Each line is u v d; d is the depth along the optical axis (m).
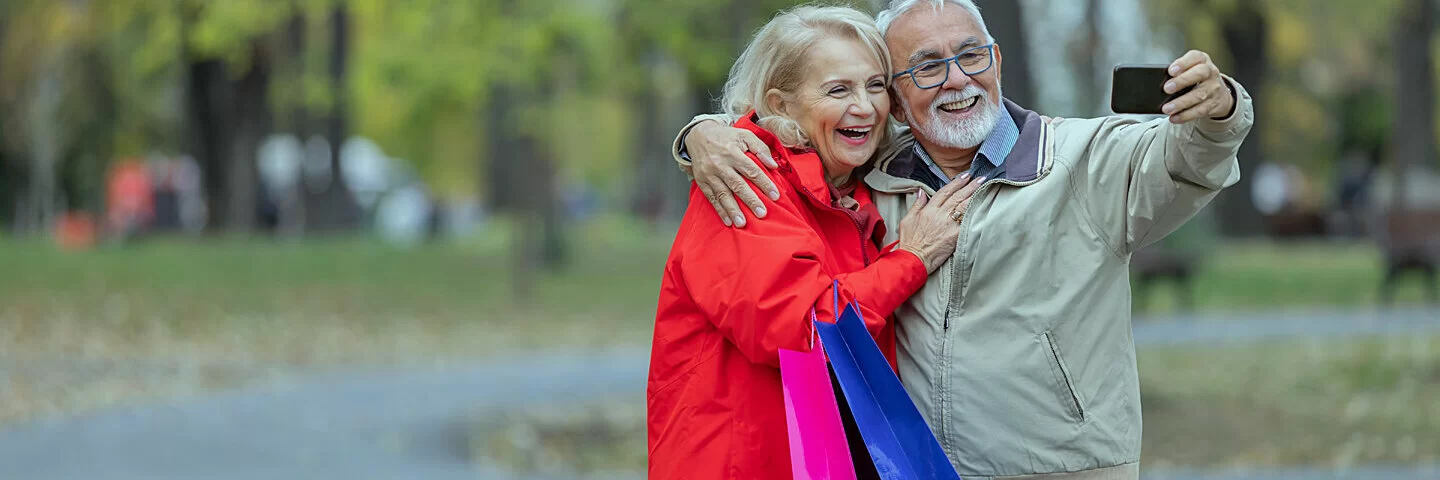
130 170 37.66
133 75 37.19
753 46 4.31
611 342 17.11
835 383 4.06
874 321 3.95
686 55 20.50
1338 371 13.18
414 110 20.86
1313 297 21.45
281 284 21.80
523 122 21.64
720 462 4.00
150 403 12.12
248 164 35.47
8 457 9.59
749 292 3.83
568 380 13.66
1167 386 12.49
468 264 27.36
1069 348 4.05
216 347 15.79
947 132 4.15
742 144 3.99
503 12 18.69
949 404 4.10
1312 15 21.53
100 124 41.78
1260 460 9.45
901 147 4.41
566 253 27.48
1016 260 4.07
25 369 13.64
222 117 37.56
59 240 35.44
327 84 26.28
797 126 4.17
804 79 4.16
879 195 4.37
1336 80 35.22
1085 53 15.51
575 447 10.31
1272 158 52.03
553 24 18.59
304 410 11.79
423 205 51.19
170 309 18.38
